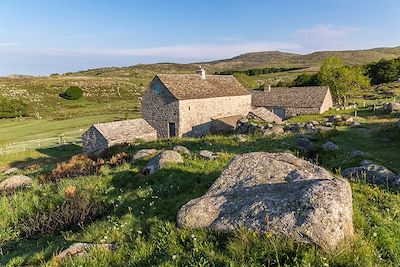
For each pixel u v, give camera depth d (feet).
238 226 22.56
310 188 22.97
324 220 20.18
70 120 273.75
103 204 41.22
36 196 47.26
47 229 37.70
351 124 112.27
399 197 31.27
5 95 383.65
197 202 26.12
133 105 379.14
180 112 157.07
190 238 23.25
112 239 26.94
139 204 37.01
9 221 41.81
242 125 146.41
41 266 23.44
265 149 73.67
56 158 154.10
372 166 39.78
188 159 54.60
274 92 239.09
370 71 402.52
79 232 33.09
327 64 296.71
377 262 19.83
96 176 53.21
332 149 70.59
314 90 228.84
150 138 157.17
